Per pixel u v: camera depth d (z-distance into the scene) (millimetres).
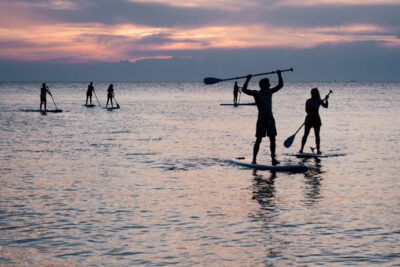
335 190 10664
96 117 34281
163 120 31656
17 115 36000
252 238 7309
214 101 67812
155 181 11711
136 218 8430
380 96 90188
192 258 6469
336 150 17172
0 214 8688
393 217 8453
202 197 10023
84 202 9586
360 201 9648
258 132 13992
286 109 47031
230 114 38156
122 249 6832
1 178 12039
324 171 13039
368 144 18922
